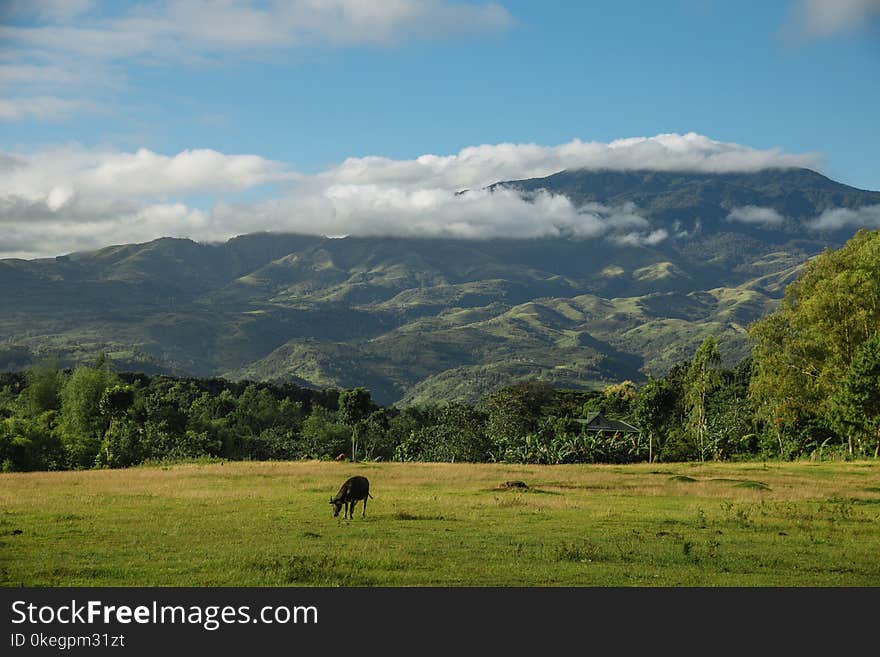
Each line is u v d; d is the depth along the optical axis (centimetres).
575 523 2630
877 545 2272
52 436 8650
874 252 6894
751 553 2108
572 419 12044
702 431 8675
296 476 4547
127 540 2189
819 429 7444
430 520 2670
